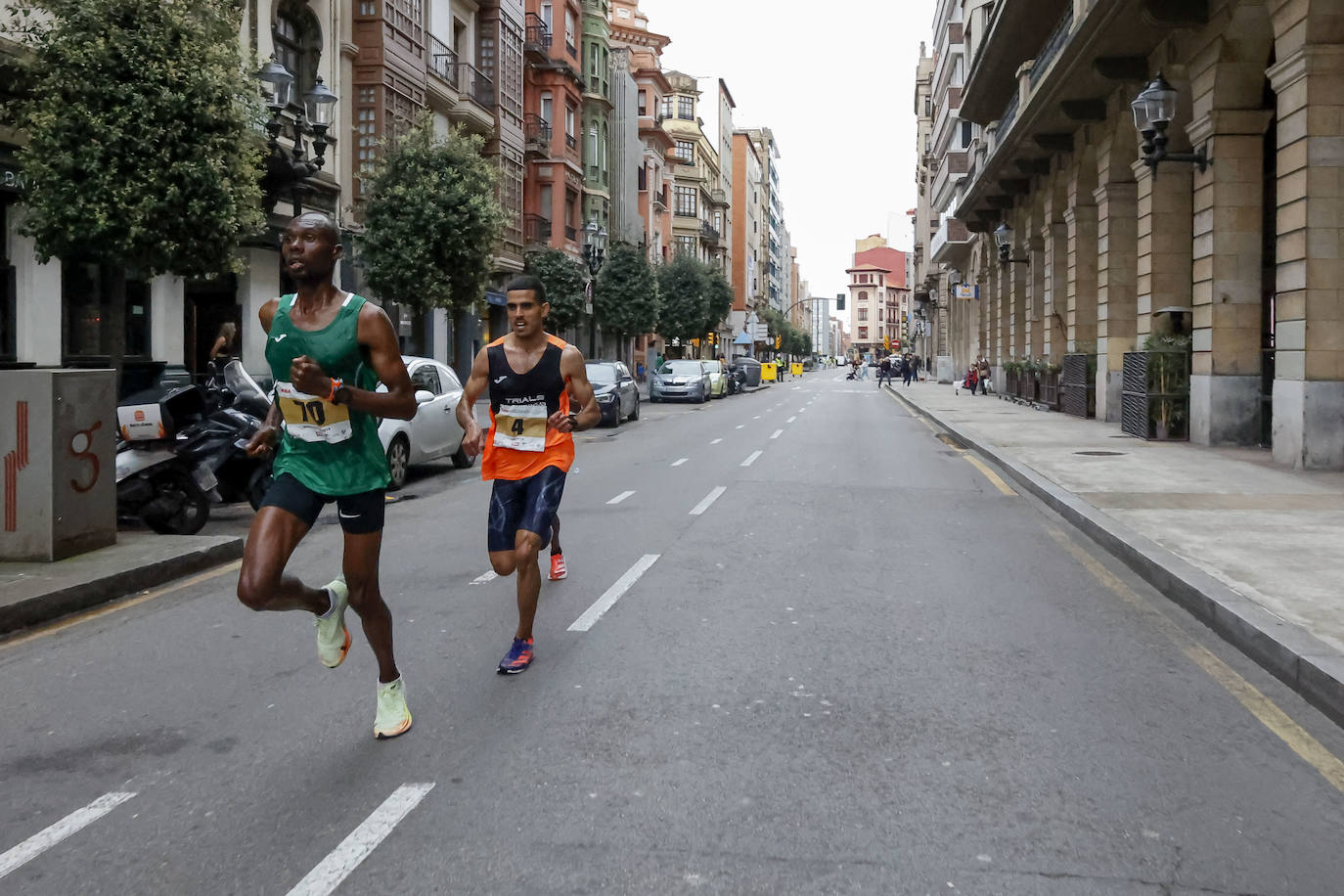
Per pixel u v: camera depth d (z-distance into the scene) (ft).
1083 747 13.32
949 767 12.66
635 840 10.69
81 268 50.78
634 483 42.22
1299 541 25.54
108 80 32.91
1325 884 9.85
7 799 11.84
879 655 17.46
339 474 12.40
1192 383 55.06
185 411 29.99
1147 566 23.54
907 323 466.29
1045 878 9.91
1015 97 100.27
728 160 324.39
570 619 19.86
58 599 20.30
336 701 15.16
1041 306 105.09
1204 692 15.60
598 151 140.36
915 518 32.73
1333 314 41.16
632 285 135.13
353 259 75.92
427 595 22.08
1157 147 52.90
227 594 22.40
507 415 16.47
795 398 141.69
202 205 33.86
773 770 12.54
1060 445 54.29
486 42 103.24
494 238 66.54
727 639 18.47
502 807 11.49
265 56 64.28
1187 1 50.67
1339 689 14.30
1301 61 41.06
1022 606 21.02
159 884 9.85
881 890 9.68
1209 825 11.10
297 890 9.73
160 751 13.26
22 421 23.18
